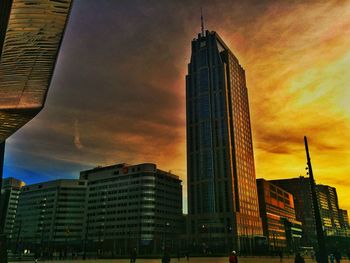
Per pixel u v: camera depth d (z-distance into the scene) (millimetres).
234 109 177625
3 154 20984
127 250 154500
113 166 187125
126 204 167000
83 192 186750
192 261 59031
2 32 6531
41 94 9555
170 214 172375
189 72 192375
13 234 197000
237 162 166125
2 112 10305
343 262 49000
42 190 193000
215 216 151875
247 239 148125
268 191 196375
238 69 197625
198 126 176250
